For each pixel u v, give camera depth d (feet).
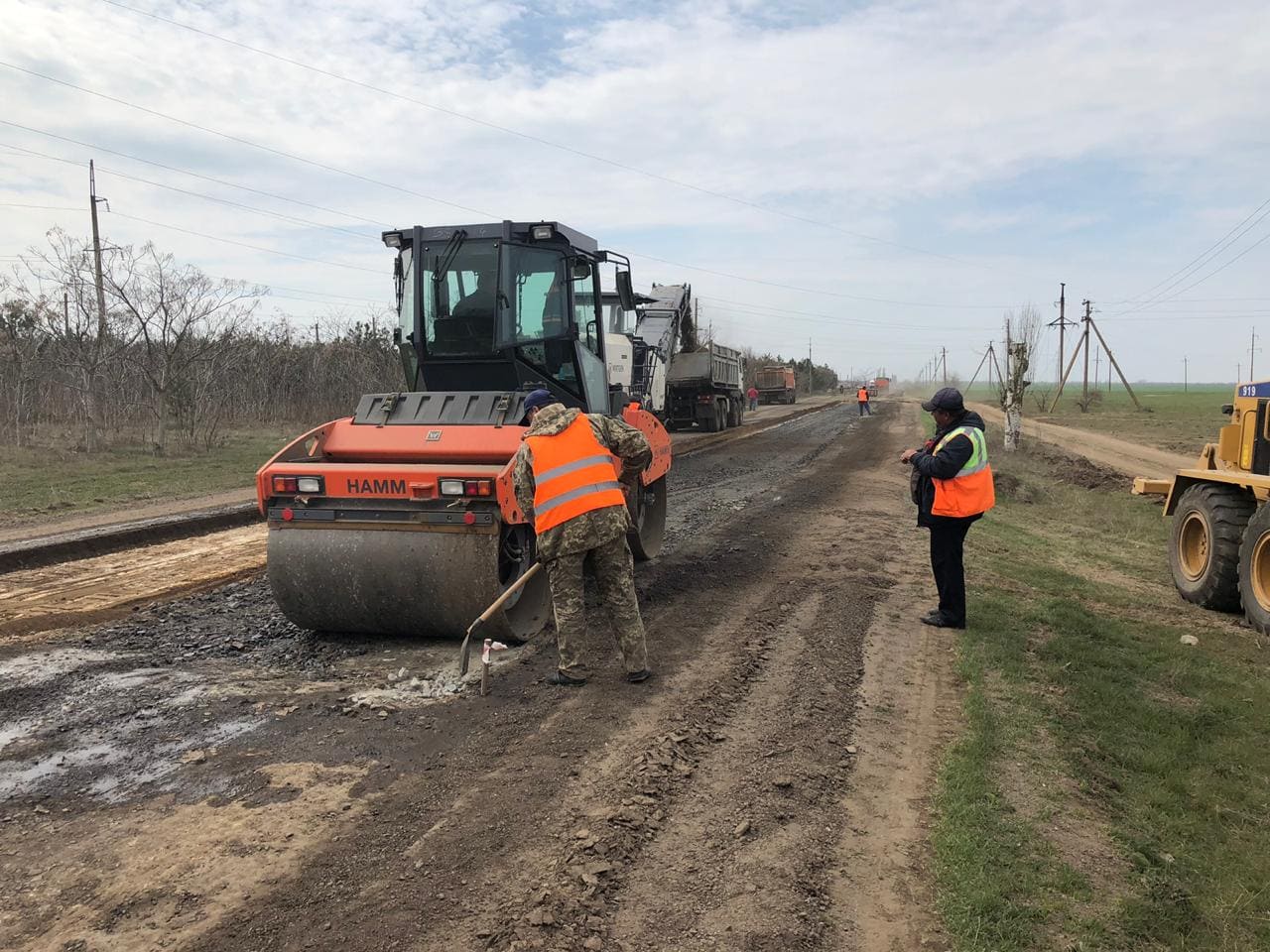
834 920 9.37
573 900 9.36
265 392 83.35
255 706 15.12
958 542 20.08
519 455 16.35
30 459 52.37
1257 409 23.70
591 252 24.71
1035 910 9.69
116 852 10.41
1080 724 15.17
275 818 11.18
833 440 84.79
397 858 10.23
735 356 106.01
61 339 64.34
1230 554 23.20
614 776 12.32
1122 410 158.61
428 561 17.39
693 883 9.89
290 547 18.03
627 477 17.79
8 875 9.94
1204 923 9.90
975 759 13.33
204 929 8.88
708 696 15.58
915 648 18.94
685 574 25.48
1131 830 11.81
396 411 19.98
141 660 17.79
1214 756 14.30
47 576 25.61
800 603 22.20
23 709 15.08
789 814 11.51
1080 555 31.91
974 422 19.71
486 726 14.21
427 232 22.15
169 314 61.82
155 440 62.34
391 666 17.43
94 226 97.45
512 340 21.76
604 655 18.02
